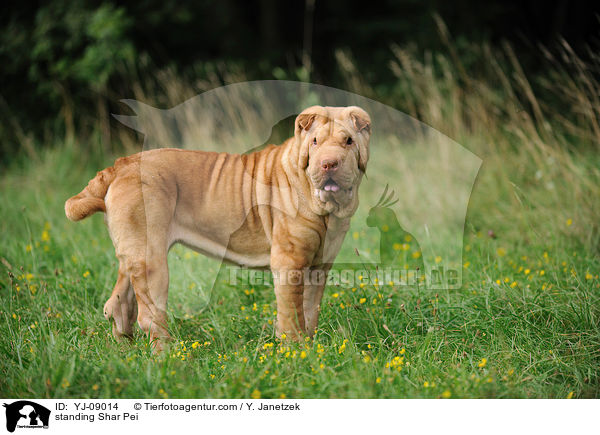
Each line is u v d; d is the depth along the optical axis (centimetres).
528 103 1149
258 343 509
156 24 1553
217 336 557
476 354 514
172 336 527
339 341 514
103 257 752
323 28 1811
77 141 1273
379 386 445
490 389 445
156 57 1575
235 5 1881
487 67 1316
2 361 480
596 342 516
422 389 451
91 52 1414
